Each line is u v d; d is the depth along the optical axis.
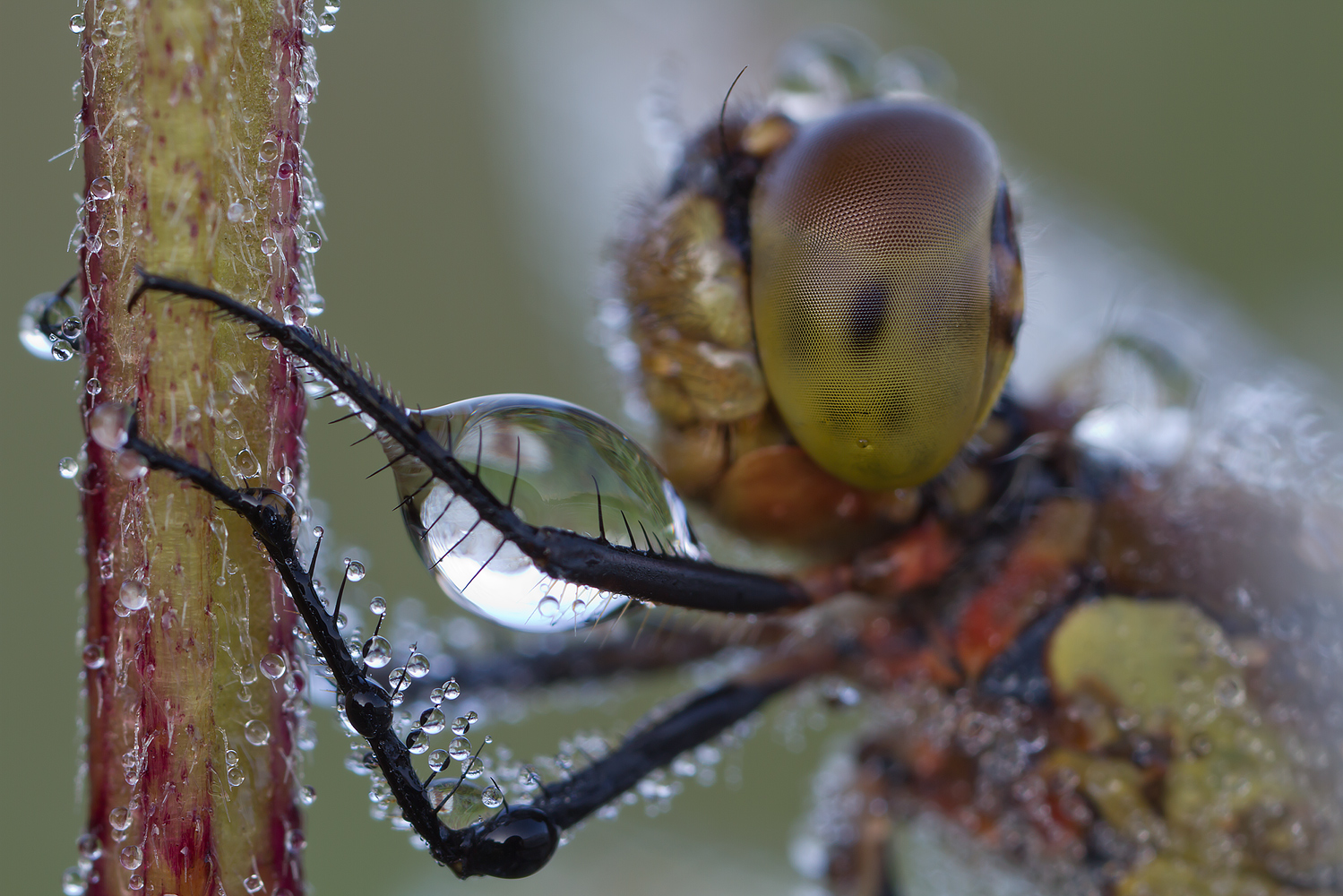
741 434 0.05
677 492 0.05
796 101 0.05
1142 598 0.05
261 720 0.05
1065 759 0.05
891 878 0.06
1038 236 0.05
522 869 0.05
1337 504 0.05
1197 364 0.06
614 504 0.05
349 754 0.05
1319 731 0.05
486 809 0.05
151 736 0.05
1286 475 0.05
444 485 0.05
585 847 0.07
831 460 0.05
